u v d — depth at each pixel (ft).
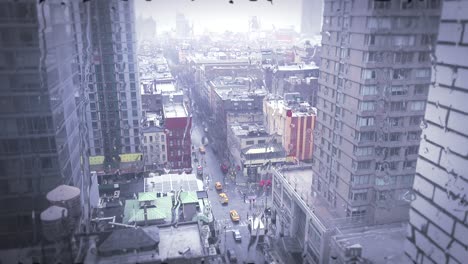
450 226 54.08
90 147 200.34
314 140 151.84
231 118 257.75
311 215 132.36
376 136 118.93
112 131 202.08
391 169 120.06
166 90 281.13
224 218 177.88
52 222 77.00
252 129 238.48
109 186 173.47
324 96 140.46
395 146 118.21
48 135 90.68
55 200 85.76
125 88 199.41
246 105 264.93
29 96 87.25
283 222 163.32
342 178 129.49
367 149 120.26
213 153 267.59
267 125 254.47
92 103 194.80
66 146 100.48
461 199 51.34
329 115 137.59
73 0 114.42
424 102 115.24
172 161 230.27
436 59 54.08
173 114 234.38
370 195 124.77
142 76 317.22
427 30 104.73
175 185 167.94
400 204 121.08
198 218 123.85
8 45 83.35
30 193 92.32
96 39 186.50
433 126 55.83
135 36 194.49
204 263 87.61
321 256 122.93
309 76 282.97
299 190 153.48
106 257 81.82
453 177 52.49
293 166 177.99
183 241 91.35
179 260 84.79
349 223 123.54
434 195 56.90
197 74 384.88
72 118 109.70
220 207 190.49
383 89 114.11
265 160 216.95
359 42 113.91
